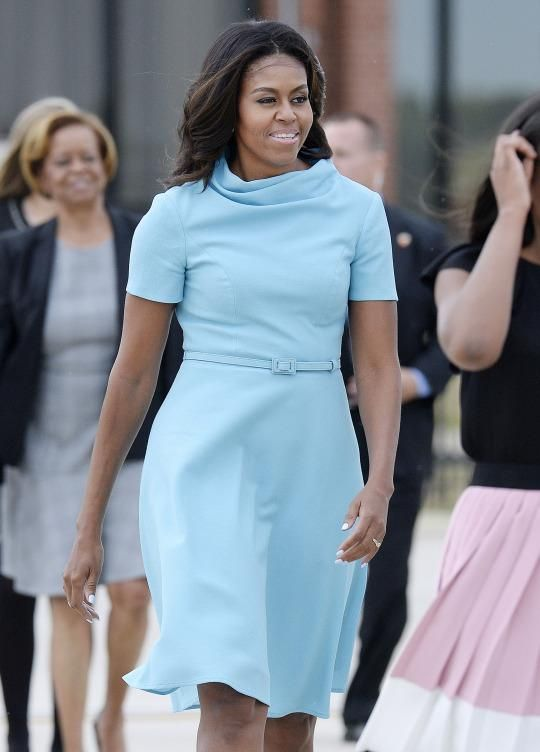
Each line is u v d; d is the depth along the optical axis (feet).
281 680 47.09
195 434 45.80
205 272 45.62
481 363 50.55
